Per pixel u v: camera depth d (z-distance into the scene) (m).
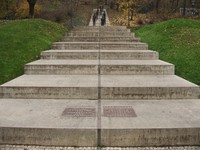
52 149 4.63
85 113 5.56
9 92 6.71
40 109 5.81
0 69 8.83
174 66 8.60
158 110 5.75
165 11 33.12
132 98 6.62
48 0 33.78
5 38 11.57
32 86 6.70
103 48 12.01
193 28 14.05
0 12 25.00
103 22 24.70
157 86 6.64
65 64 8.50
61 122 5.04
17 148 4.66
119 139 4.75
